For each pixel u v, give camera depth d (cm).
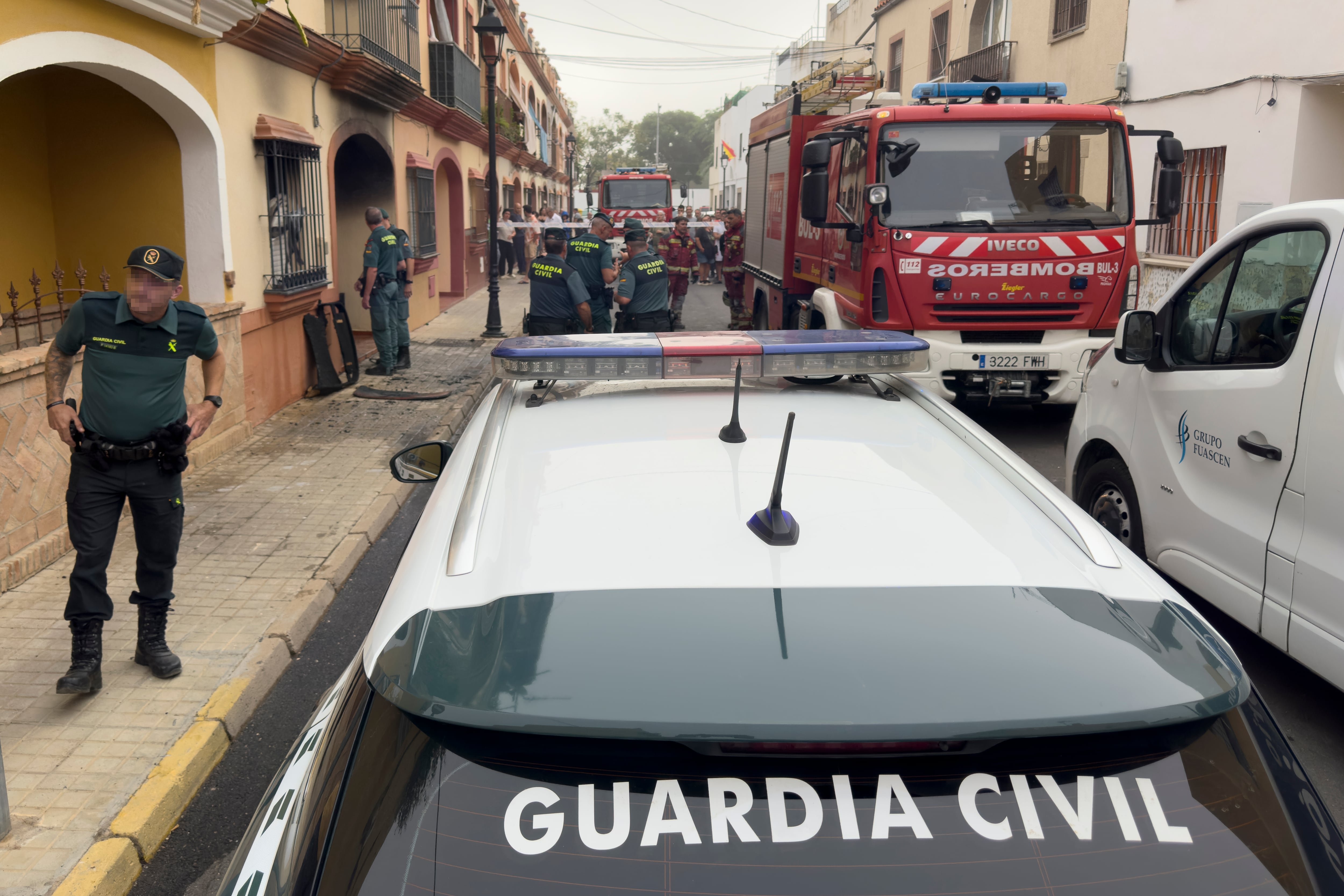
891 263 791
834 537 188
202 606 508
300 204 978
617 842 139
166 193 779
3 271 712
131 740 381
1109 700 149
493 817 141
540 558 181
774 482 208
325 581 545
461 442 258
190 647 462
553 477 217
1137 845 142
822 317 986
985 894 137
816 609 166
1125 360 458
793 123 1072
